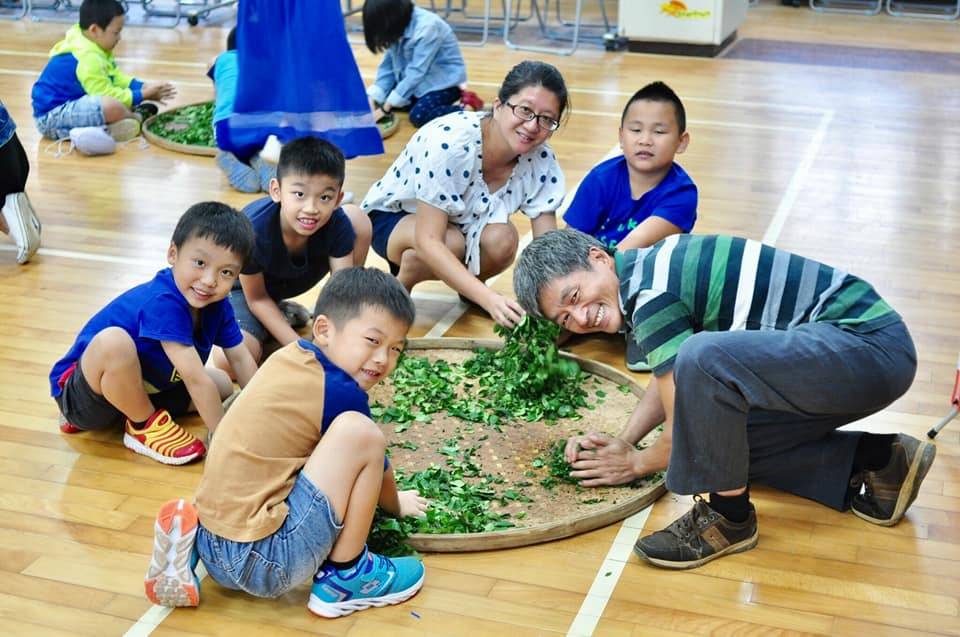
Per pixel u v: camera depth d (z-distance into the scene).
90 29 5.98
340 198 3.39
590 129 6.34
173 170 5.54
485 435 3.13
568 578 2.55
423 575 2.50
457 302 4.11
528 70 3.52
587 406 3.29
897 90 7.41
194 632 2.35
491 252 3.80
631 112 3.67
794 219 4.97
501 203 3.81
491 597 2.48
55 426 3.18
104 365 2.87
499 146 3.64
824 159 5.88
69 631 2.35
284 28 5.07
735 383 2.43
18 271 4.25
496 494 2.83
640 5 8.42
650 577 2.56
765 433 2.76
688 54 8.45
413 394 3.32
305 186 3.25
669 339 2.53
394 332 2.36
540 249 2.57
